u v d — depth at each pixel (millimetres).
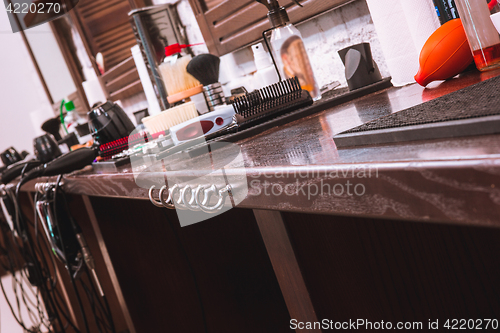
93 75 3439
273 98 1002
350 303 598
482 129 314
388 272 645
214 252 1479
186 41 2072
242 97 1018
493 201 257
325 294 575
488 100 386
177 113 1057
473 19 684
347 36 1357
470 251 753
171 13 2029
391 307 638
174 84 1439
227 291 1487
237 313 1491
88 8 2986
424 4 847
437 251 707
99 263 2102
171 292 1393
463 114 351
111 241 1308
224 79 1730
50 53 3898
